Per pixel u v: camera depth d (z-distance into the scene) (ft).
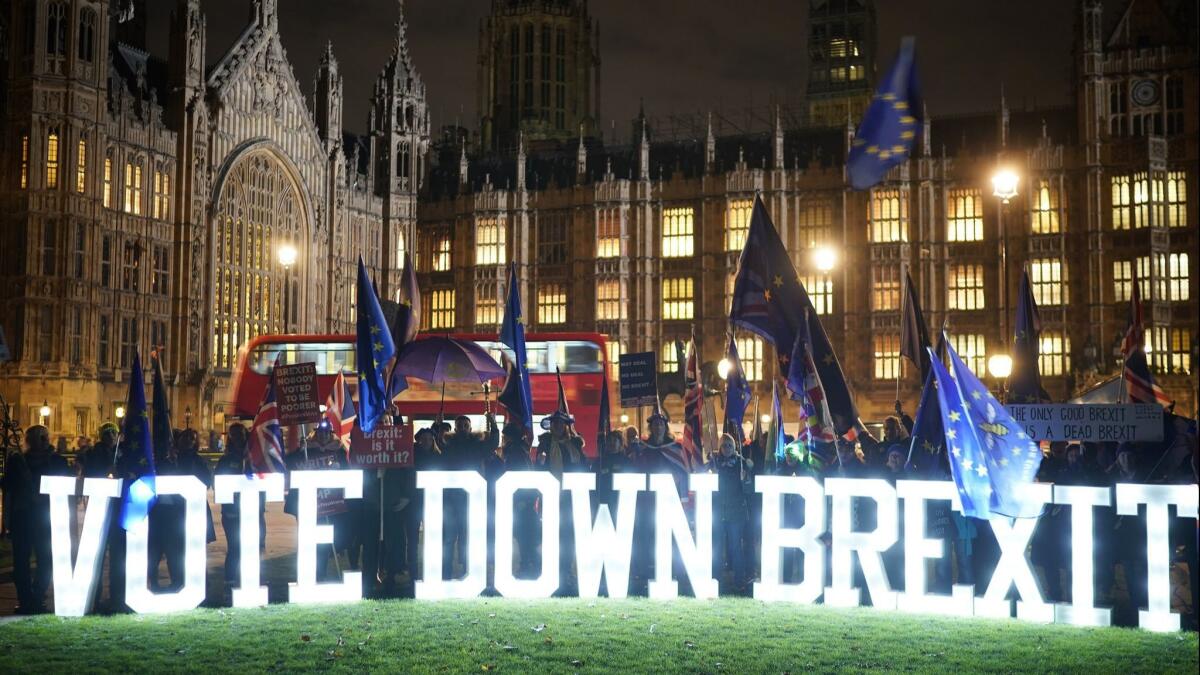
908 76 36.22
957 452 62.03
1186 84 269.23
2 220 230.89
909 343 94.22
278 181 283.79
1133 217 269.85
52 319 229.25
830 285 293.84
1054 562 72.38
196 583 65.36
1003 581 63.16
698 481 69.46
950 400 62.54
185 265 256.32
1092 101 274.36
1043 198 279.08
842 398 76.18
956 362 62.95
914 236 286.66
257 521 67.87
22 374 224.12
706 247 303.48
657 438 77.25
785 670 51.31
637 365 93.66
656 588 69.46
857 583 75.00
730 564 76.74
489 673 50.70
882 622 62.03
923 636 58.39
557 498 69.10
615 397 148.56
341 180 305.73
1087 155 273.13
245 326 272.92
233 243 269.03
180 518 72.28
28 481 67.31
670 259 307.58
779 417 77.92
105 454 69.87
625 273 308.40
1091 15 274.57
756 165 307.58
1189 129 268.41
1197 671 50.98
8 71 232.94
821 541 67.31
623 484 69.51
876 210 289.33
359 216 316.81
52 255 230.48
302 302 291.99
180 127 258.78
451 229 329.31
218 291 264.93
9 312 229.04
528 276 319.47
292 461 79.66
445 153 356.38
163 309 255.09
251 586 67.36
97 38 238.27
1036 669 51.49
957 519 70.85
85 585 64.23
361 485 68.80
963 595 63.26
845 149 302.04
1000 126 282.77
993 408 62.54
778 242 77.82
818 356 76.07
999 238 278.87
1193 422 71.46
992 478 61.82
